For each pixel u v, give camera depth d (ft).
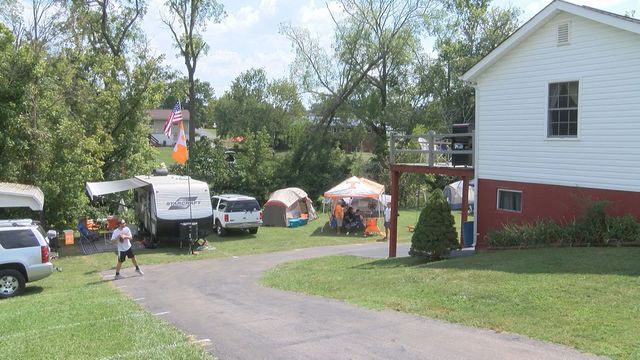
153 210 78.23
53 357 22.11
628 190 41.39
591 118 43.65
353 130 155.33
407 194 140.67
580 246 42.42
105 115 92.79
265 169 127.24
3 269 45.80
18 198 61.57
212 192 119.96
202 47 141.69
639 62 40.22
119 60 96.32
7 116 69.92
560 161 46.09
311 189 136.15
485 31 144.56
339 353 22.02
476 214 53.47
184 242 78.38
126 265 65.77
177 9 137.08
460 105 149.07
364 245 82.94
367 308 31.19
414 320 27.27
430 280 37.37
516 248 46.98
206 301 38.37
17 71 71.56
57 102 80.74
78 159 78.89
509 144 50.34
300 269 55.67
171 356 21.85
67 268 64.18
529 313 26.30
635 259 34.55
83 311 33.19
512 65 49.78
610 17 41.27
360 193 97.04
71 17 98.89
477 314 27.20
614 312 24.95
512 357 20.43
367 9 146.10
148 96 97.71
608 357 19.81
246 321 29.40
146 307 35.99
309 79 152.05
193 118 142.41
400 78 157.28
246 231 95.04
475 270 38.34
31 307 36.09
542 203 47.57
